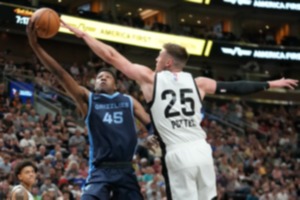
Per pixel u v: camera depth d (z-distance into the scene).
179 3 32.06
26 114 18.17
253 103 31.91
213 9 32.78
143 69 5.03
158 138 4.97
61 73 5.41
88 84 24.94
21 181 6.54
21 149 15.96
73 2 30.78
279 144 25.83
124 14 32.66
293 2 31.97
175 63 5.09
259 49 30.84
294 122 29.44
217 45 29.91
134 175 5.49
